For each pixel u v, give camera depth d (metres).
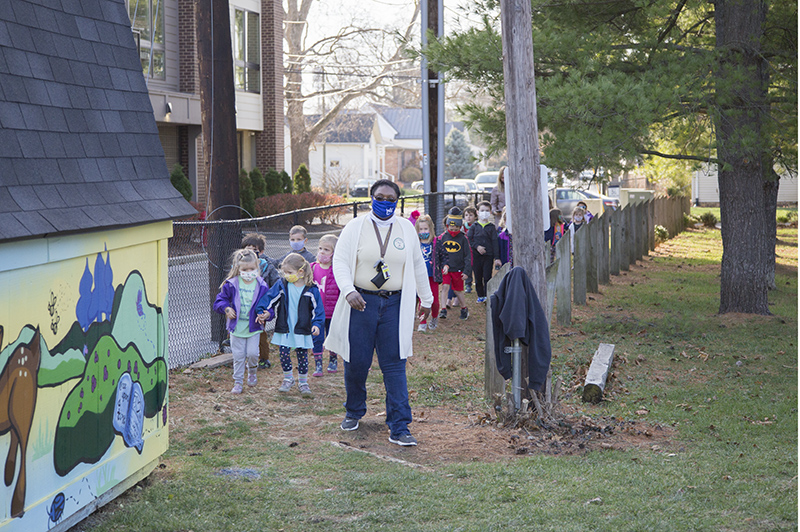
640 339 10.63
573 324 11.74
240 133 28.27
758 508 4.59
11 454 3.63
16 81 4.01
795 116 11.95
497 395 6.77
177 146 24.23
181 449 5.79
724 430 6.53
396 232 6.19
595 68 10.96
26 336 3.75
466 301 13.36
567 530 4.25
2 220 3.53
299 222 11.12
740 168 12.34
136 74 5.34
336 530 4.31
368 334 6.19
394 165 85.62
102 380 4.44
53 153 4.17
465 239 11.59
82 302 4.24
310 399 7.47
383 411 7.16
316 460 5.60
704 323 11.79
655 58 11.37
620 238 17.77
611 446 6.02
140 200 4.83
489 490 4.92
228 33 10.42
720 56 11.57
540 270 6.66
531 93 6.55
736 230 12.51
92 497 4.33
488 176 41.41
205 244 10.30
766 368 9.01
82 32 4.81
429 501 4.72
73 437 4.15
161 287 5.18
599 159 10.46
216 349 9.27
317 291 7.62
